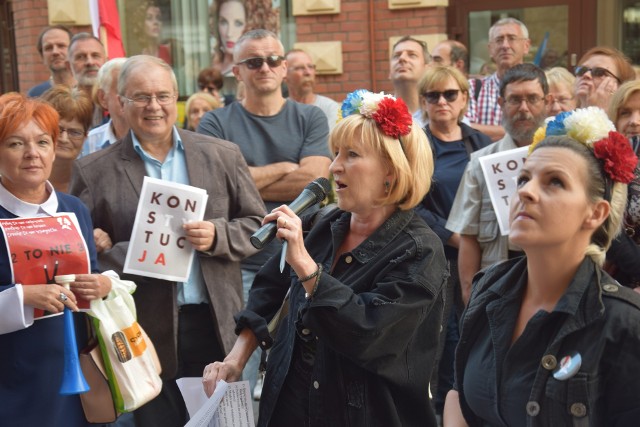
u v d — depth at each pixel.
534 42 9.17
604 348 2.14
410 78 6.54
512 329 2.35
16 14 10.52
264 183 5.04
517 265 2.39
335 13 9.22
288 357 2.86
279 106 5.27
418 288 2.66
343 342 2.60
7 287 3.24
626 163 2.22
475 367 2.42
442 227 4.95
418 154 2.78
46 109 3.45
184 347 4.15
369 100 2.75
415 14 9.05
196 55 10.14
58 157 4.72
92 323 3.44
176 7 10.12
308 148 5.18
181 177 4.15
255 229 4.18
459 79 5.26
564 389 2.16
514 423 2.29
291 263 2.61
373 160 2.73
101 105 5.41
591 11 8.96
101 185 4.05
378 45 9.20
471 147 5.27
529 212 2.21
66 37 7.48
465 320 2.47
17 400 3.30
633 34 9.00
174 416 4.20
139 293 4.00
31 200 3.46
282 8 9.73
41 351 3.34
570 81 6.05
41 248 3.32
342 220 2.91
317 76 9.38
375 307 2.62
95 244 3.88
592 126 2.24
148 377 3.48
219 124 5.21
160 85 4.04
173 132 4.19
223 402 2.96
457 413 2.60
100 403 3.43
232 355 3.09
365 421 2.72
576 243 2.24
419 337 2.79
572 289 2.21
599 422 2.17
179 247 3.95
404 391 2.75
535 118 4.71
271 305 3.13
